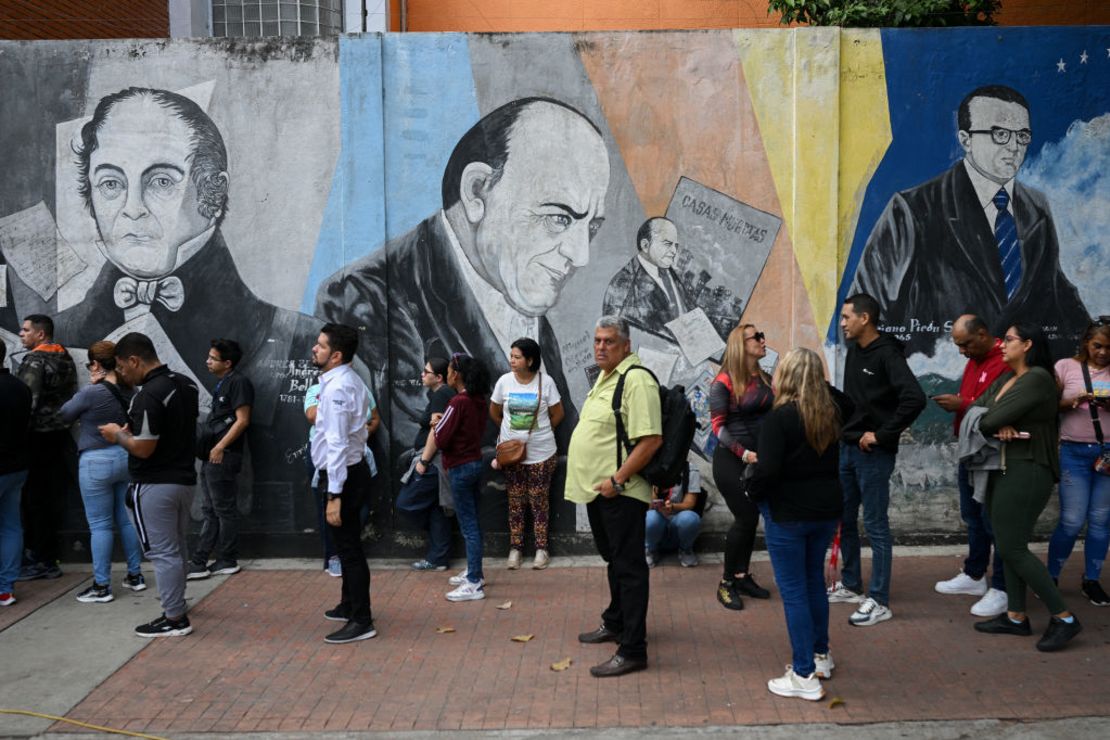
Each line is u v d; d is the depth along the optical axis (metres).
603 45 7.77
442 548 7.69
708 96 7.77
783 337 7.88
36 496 7.71
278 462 8.00
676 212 7.84
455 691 5.41
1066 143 7.79
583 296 7.90
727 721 4.98
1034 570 5.79
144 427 6.14
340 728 5.00
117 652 6.08
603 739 4.86
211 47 7.85
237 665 5.84
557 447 7.96
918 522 7.97
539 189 7.85
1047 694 5.20
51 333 7.85
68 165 7.95
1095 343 6.30
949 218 7.82
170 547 6.30
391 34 7.79
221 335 8.00
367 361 7.95
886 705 5.11
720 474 6.59
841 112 7.78
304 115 7.86
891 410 6.31
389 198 7.89
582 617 6.55
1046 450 5.82
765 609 6.62
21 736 5.00
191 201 7.94
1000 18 10.87
